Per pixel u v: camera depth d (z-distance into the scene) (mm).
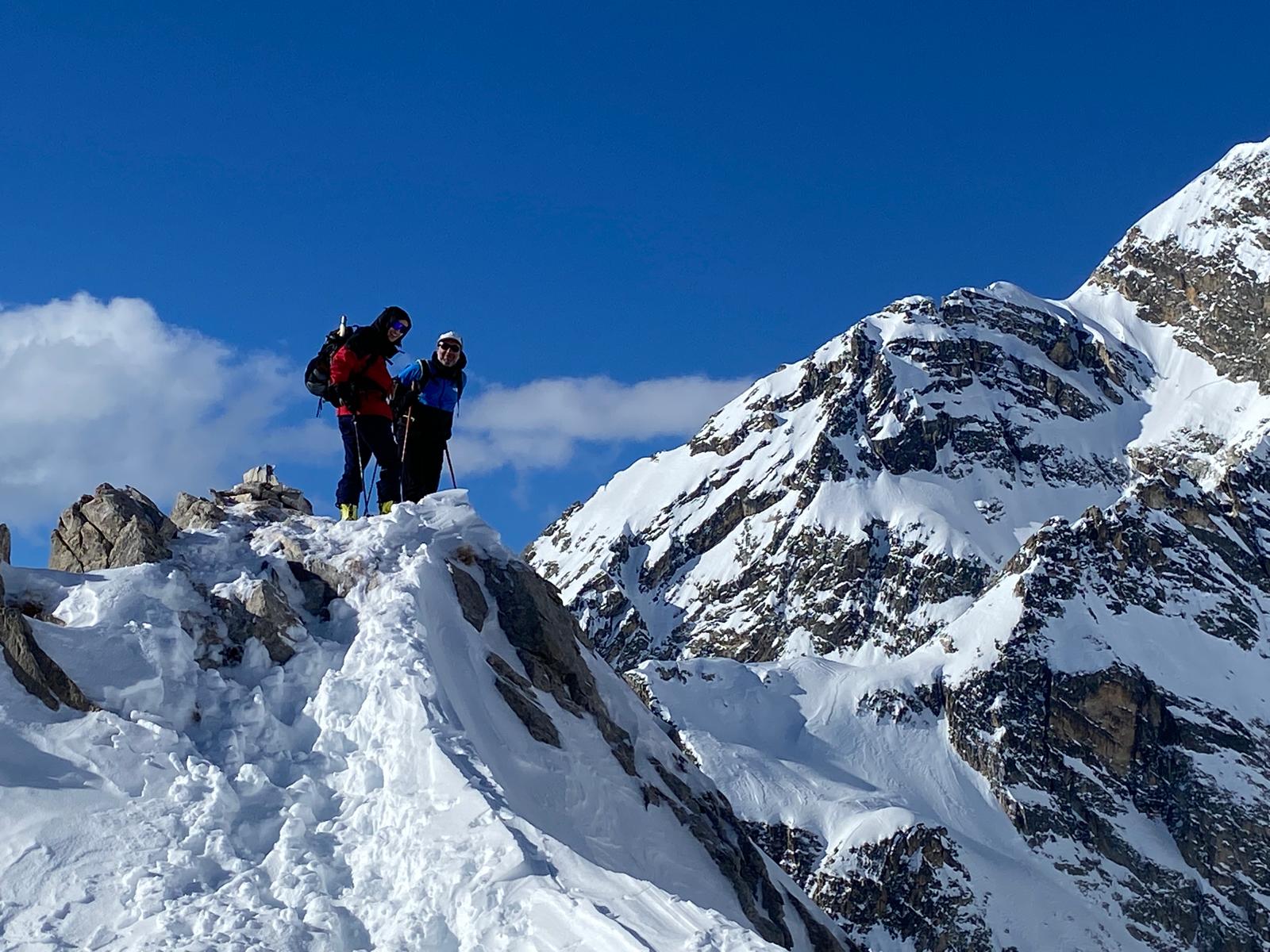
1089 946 198500
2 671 15781
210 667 17422
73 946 12859
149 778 15141
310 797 15391
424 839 14391
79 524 19844
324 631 18656
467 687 18250
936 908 193125
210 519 21391
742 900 19781
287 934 13188
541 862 14109
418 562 19578
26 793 14531
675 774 21656
